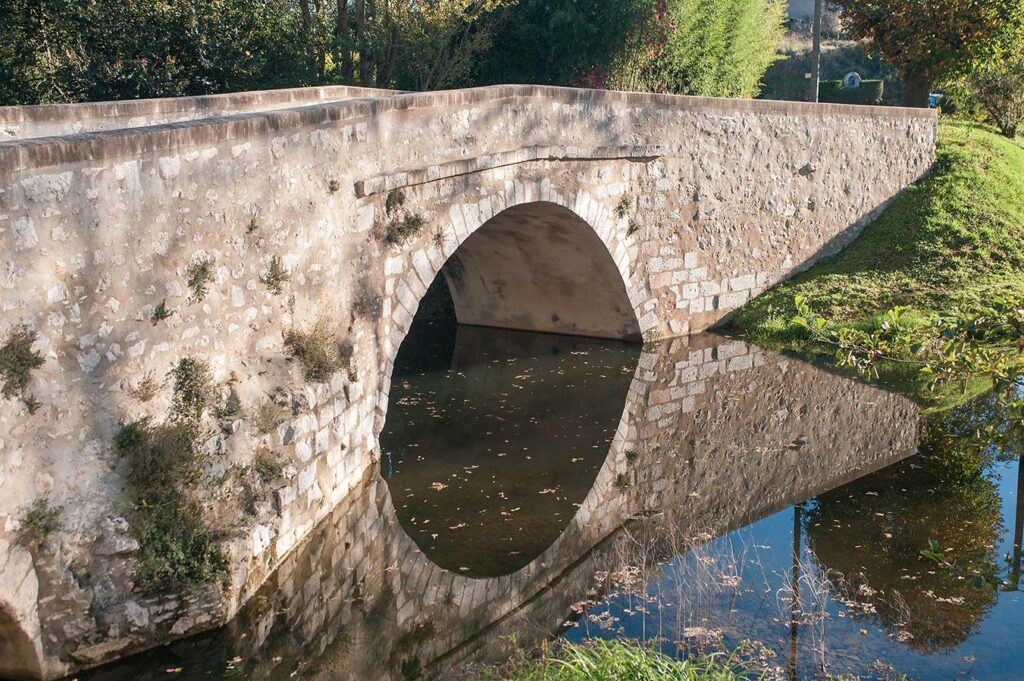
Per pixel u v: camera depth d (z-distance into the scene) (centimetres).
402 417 1157
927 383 1270
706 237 1543
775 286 1659
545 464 1010
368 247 943
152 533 617
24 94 1580
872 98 3098
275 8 1792
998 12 1927
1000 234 1647
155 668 610
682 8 2159
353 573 766
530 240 1455
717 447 1070
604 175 1355
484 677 614
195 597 624
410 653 654
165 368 662
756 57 2428
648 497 929
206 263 701
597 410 1191
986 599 714
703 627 664
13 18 1552
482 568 782
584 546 816
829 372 1361
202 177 693
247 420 723
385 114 955
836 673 605
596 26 2056
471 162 1084
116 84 1628
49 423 567
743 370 1365
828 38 3769
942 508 898
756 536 833
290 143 802
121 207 618
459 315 1680
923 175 1856
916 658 627
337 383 860
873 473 987
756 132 1577
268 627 680
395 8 1852
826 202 1708
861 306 1520
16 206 543
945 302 1475
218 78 1725
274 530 721
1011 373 496
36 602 559
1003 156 1911
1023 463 900
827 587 729
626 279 1442
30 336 553
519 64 2152
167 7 1636
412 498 912
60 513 573
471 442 1070
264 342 784
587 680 510
